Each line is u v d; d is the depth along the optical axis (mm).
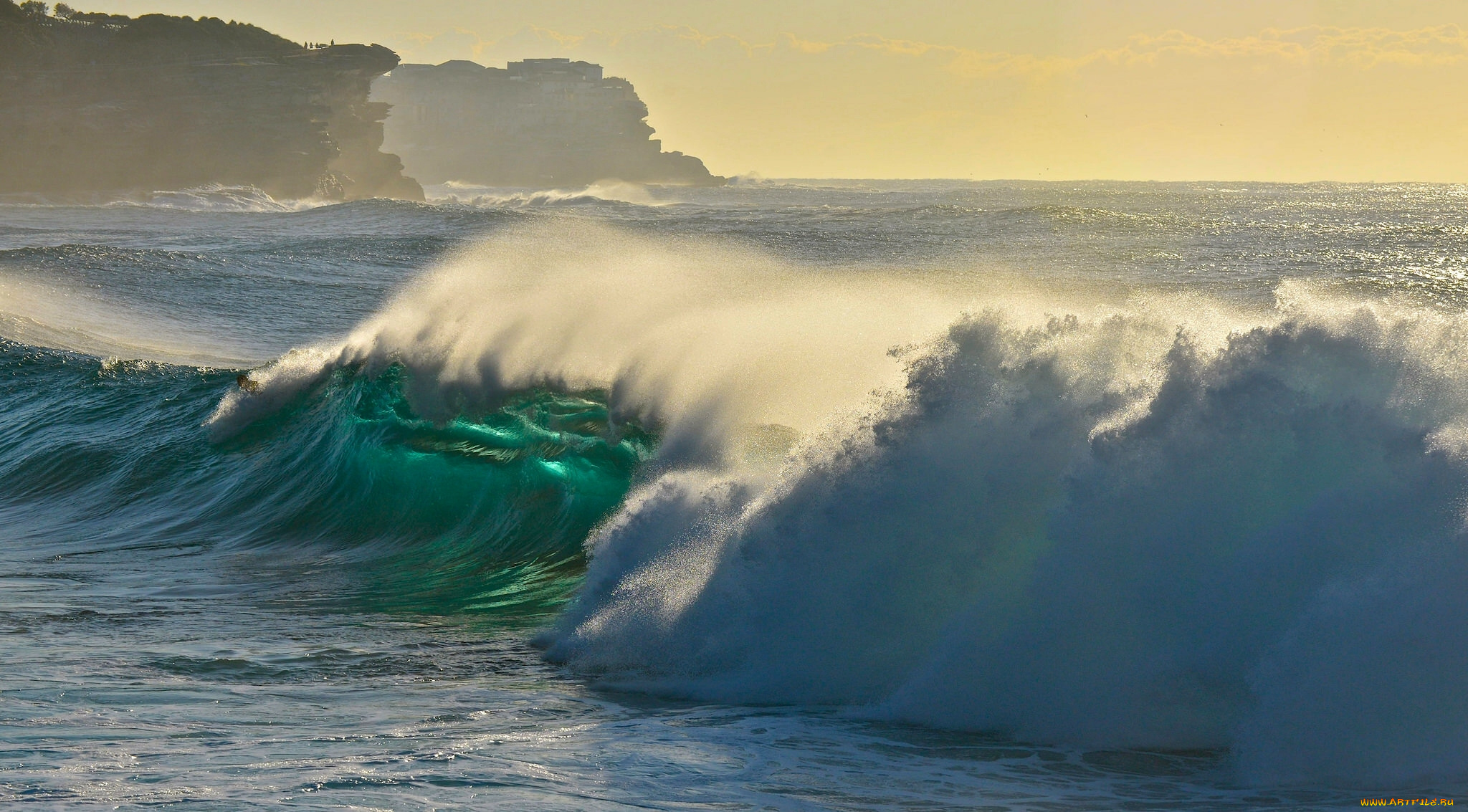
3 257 132875
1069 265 153000
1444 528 21969
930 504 28594
